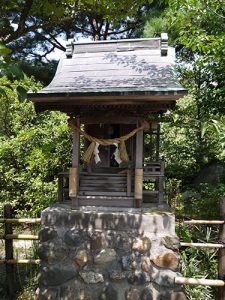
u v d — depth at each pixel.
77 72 3.56
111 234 3.22
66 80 3.37
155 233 3.18
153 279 3.14
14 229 5.75
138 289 3.14
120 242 3.20
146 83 3.07
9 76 1.50
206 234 4.44
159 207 3.50
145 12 7.66
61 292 3.25
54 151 6.36
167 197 6.52
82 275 3.22
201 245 3.46
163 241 3.15
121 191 3.39
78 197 3.41
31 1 2.36
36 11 2.90
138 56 3.71
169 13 4.15
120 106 3.23
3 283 3.92
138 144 3.30
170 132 8.09
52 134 6.49
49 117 6.93
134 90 2.85
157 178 3.75
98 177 3.43
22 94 1.56
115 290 3.17
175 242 3.15
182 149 7.70
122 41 3.86
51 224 3.34
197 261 3.92
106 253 3.20
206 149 7.45
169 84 3.01
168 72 3.36
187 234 4.11
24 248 4.93
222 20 4.04
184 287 3.28
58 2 3.03
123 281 3.17
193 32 4.09
